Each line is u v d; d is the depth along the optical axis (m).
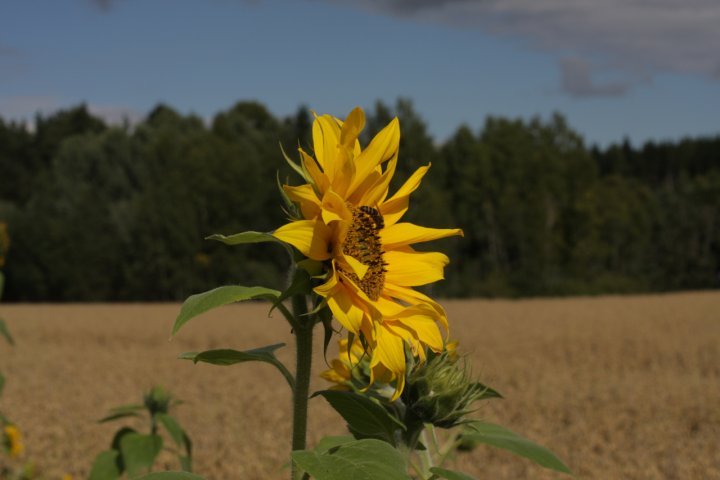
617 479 7.88
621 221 60.84
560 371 16.45
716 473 8.14
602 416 11.72
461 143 59.09
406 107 53.88
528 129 64.19
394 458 1.64
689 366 17.59
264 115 69.62
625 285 54.84
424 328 1.83
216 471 8.27
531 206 57.78
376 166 1.90
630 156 99.62
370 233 1.85
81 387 15.22
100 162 57.31
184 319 1.62
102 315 33.50
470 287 50.91
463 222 58.47
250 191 53.03
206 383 15.39
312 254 1.71
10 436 6.50
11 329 27.19
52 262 49.16
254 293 1.71
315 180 1.81
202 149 54.12
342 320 1.69
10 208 51.62
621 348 20.58
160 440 3.82
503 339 22.52
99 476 3.74
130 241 50.44
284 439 10.05
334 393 1.90
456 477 1.83
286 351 19.36
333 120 1.85
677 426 11.07
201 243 51.28
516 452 2.10
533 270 53.56
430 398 2.05
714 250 63.19
